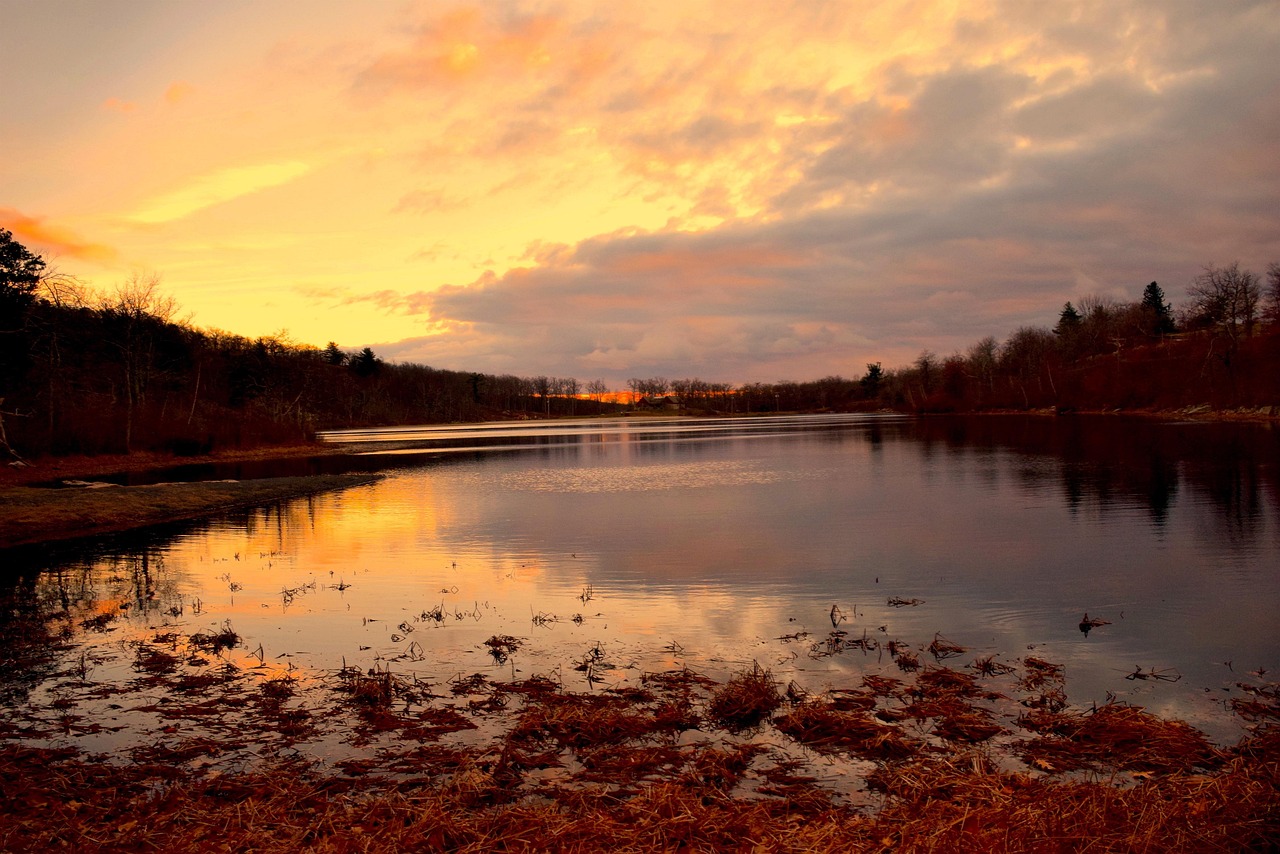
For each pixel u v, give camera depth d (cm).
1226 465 3641
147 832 657
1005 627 1308
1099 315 14575
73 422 5184
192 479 4394
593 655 1170
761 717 912
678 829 641
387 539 2327
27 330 4694
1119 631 1270
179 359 8094
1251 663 1110
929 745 833
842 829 644
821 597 1533
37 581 1775
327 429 13850
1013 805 667
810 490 3384
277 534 2444
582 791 725
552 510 2923
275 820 678
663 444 7544
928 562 1841
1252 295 8175
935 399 15400
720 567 1834
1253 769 732
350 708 966
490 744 850
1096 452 4675
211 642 1264
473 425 16038
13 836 653
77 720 935
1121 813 653
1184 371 9350
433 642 1262
